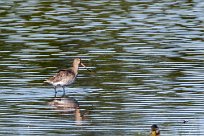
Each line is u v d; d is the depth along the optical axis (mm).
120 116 21219
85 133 19688
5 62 27281
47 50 29109
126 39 30984
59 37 31391
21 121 20844
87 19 35250
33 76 25500
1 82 24781
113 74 25734
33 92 23828
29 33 32125
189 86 24141
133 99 22844
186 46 29641
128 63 27125
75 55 28312
